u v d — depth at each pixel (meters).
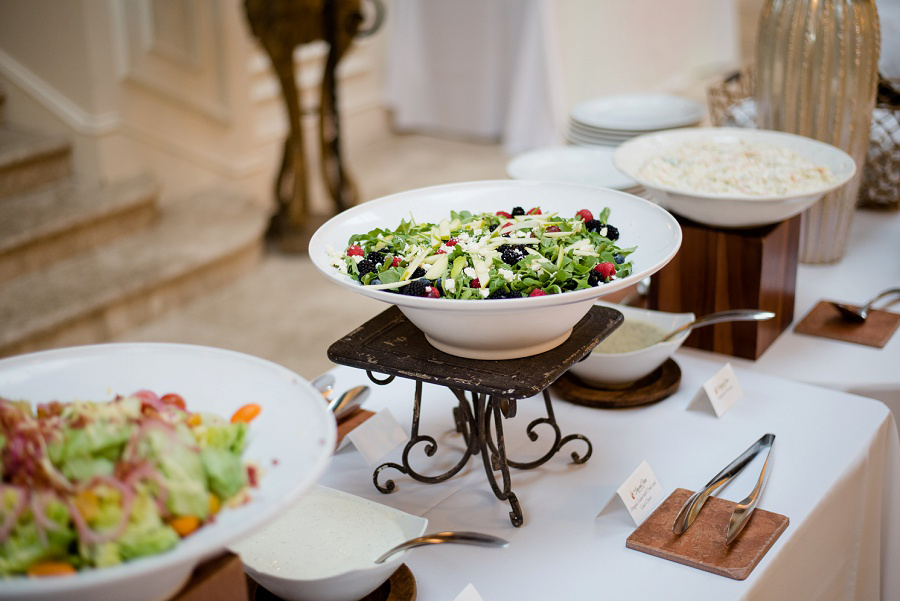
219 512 0.59
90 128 3.05
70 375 0.72
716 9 3.93
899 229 1.75
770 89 1.46
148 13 3.04
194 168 3.42
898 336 1.35
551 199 1.04
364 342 0.92
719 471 1.02
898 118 1.71
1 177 2.94
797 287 1.53
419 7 4.35
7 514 0.55
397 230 0.96
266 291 3.05
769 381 1.21
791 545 0.89
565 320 0.84
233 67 3.40
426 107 4.55
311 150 4.06
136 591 0.56
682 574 0.84
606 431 1.10
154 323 2.80
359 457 1.07
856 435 1.08
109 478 0.56
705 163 1.32
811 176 1.24
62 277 2.73
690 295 1.31
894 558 1.20
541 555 0.88
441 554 0.89
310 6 3.01
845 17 1.37
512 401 0.86
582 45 3.71
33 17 2.99
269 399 0.69
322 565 0.79
